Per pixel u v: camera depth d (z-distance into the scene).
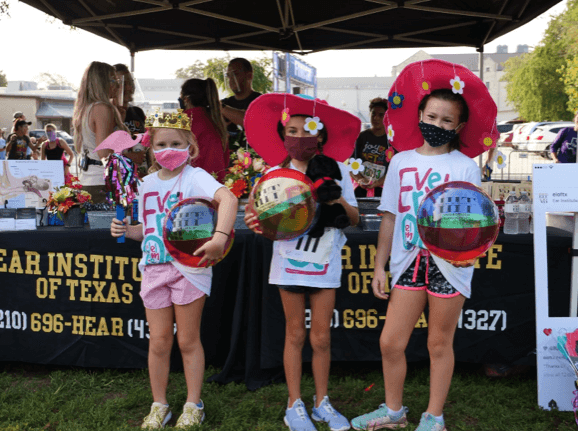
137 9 5.33
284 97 2.45
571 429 2.53
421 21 5.78
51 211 3.33
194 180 2.48
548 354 2.73
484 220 2.11
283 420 2.66
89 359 3.11
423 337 3.04
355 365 3.37
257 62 11.83
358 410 2.74
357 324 3.04
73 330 3.10
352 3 5.24
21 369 3.32
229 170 3.37
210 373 3.15
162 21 5.81
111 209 3.31
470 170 2.35
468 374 3.21
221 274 3.06
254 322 3.00
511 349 2.96
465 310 2.98
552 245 2.89
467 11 5.28
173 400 2.83
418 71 2.37
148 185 2.53
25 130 10.53
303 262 2.44
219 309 3.10
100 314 3.09
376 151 4.57
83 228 3.24
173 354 3.20
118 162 2.54
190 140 2.50
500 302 2.95
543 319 2.73
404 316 2.40
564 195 2.76
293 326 2.53
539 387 2.73
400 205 2.41
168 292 2.51
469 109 2.36
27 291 3.11
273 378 3.06
